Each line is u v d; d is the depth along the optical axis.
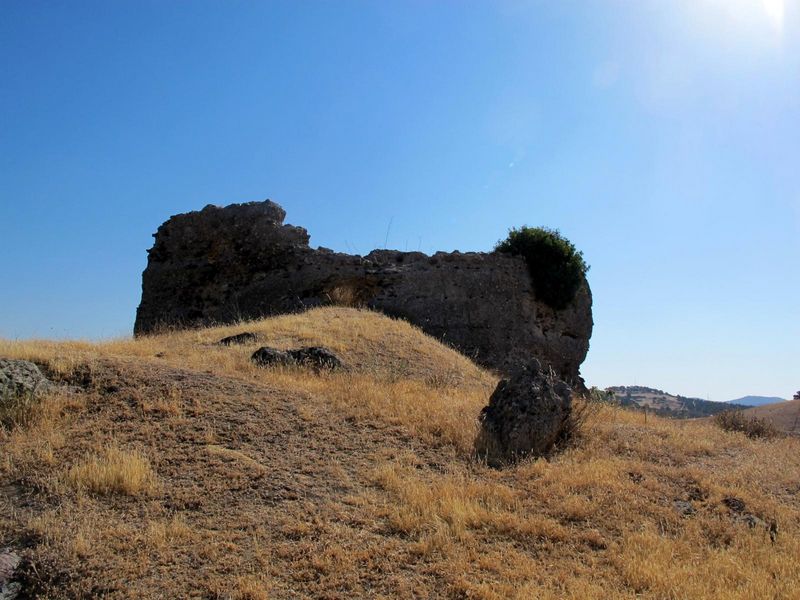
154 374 11.33
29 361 10.71
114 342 15.27
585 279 28.27
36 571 6.05
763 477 10.44
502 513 7.97
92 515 7.07
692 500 9.20
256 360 14.05
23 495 7.39
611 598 6.23
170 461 8.47
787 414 23.61
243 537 6.97
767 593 6.52
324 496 8.10
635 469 10.07
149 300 27.33
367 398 11.97
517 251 27.12
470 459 9.95
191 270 26.97
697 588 6.51
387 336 18.80
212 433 9.40
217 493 7.82
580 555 7.27
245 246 26.47
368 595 6.11
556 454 10.78
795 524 8.62
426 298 24.88
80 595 5.87
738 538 8.01
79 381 10.63
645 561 7.02
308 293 25.31
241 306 25.75
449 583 6.38
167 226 27.88
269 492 7.98
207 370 12.38
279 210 27.06
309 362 14.39
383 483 8.62
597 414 13.27
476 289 25.33
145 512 7.27
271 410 10.63
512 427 10.65
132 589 5.95
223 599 5.91
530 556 7.16
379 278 25.08
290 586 6.18
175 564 6.39
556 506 8.41
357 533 7.24
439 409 11.96
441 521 7.60
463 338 24.67
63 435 8.87
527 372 11.50
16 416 9.18
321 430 10.19
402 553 6.87
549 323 27.00
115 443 8.71
